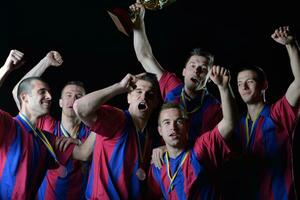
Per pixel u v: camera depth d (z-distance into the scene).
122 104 7.92
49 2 7.98
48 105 4.70
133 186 4.38
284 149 4.73
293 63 4.54
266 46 8.04
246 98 4.81
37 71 5.14
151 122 4.61
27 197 4.55
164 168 4.48
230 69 8.02
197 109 5.14
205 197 4.43
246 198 4.81
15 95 5.13
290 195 4.68
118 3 8.05
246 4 8.08
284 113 4.75
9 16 7.93
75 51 8.11
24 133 4.60
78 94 5.52
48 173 5.30
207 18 8.17
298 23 7.98
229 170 4.84
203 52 5.12
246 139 4.81
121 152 4.37
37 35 8.01
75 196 5.34
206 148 4.42
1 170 4.52
